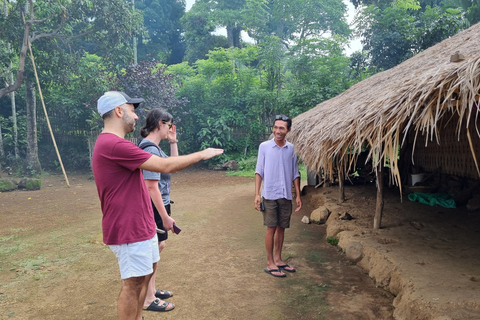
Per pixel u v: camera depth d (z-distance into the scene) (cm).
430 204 565
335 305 299
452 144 631
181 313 291
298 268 387
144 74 1434
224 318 282
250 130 1677
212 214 669
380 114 296
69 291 341
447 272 301
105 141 207
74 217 678
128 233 211
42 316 292
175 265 404
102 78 1530
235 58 1806
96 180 214
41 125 1744
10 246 491
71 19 1403
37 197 952
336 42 1723
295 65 1659
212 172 1445
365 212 536
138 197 216
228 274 374
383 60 1433
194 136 1719
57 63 1440
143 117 1427
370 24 1448
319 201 666
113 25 1411
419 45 1360
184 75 1967
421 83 265
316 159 416
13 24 1298
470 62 238
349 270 377
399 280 304
